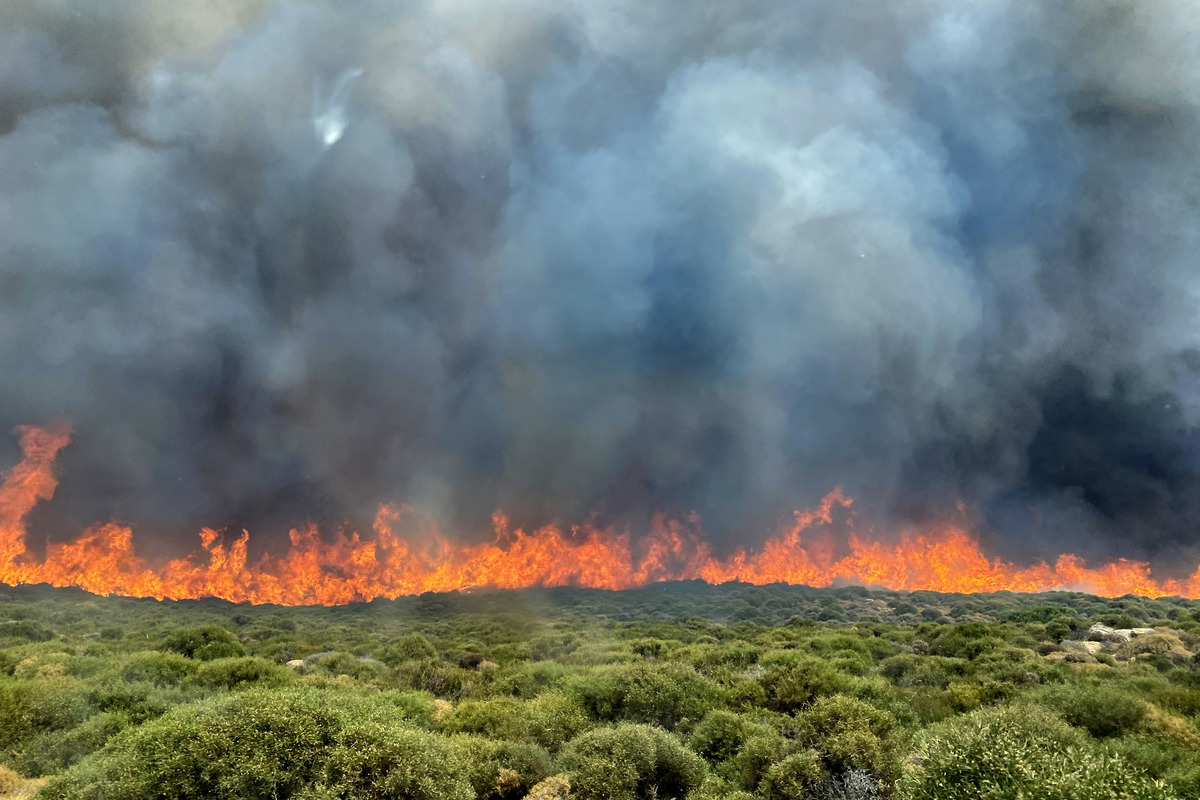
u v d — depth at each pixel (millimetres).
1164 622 37750
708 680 20875
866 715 15062
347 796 10078
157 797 10133
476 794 12742
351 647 36812
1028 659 26984
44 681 17656
